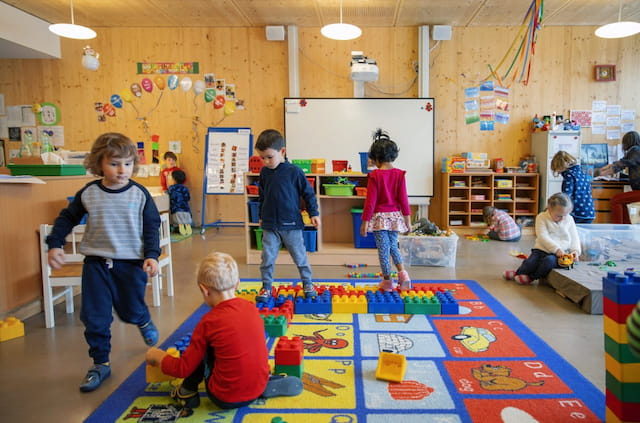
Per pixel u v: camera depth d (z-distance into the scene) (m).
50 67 6.21
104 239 1.83
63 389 1.78
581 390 1.67
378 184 2.88
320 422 1.48
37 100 6.25
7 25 5.18
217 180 5.96
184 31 6.13
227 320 1.50
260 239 4.04
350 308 2.60
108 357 1.91
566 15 5.55
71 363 2.02
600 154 6.02
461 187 5.79
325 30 4.11
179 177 5.91
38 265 2.76
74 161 3.41
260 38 6.11
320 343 2.15
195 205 6.37
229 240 5.38
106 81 6.23
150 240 1.87
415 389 1.69
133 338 2.29
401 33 6.02
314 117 6.05
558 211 3.11
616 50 5.95
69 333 2.39
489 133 6.13
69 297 2.73
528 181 5.93
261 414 1.53
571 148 5.57
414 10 5.39
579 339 2.21
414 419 1.49
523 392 1.66
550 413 1.52
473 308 2.66
